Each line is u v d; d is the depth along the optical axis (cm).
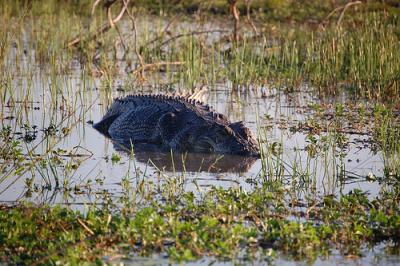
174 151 3938
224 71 5672
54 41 6328
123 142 4116
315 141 3831
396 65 5253
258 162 3688
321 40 6150
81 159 3634
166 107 4244
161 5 8044
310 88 5362
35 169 3406
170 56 6231
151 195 3033
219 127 3897
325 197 2997
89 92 5116
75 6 7969
